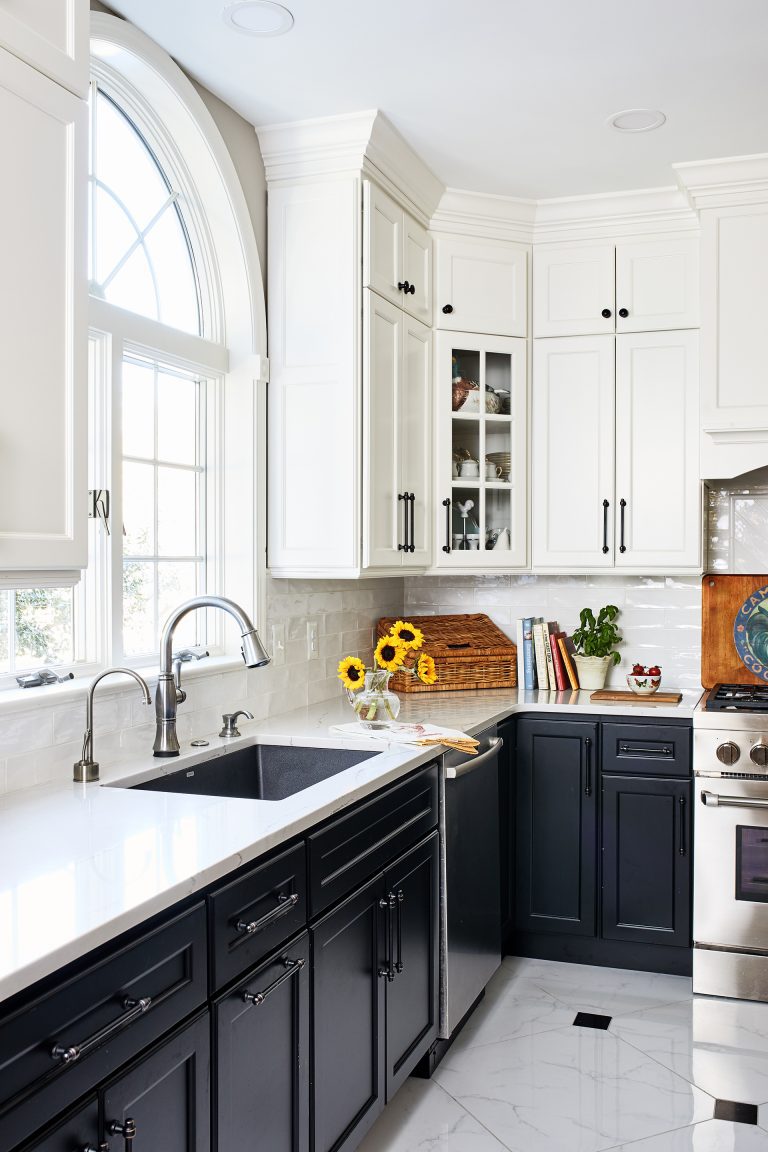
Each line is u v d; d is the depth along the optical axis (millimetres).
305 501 3121
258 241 3127
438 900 2787
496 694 3797
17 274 1562
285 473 3141
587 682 3893
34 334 1596
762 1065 2814
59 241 1651
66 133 1671
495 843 3246
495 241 3727
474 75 2754
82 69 1699
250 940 1764
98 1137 1354
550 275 3773
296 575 3141
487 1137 2453
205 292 3031
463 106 2945
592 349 3730
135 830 1793
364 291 3066
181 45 2596
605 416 3719
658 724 3441
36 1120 1240
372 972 2318
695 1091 2674
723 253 3457
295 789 2742
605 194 3633
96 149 2586
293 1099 1930
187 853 1647
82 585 2473
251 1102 1762
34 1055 1240
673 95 2877
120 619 2545
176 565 2928
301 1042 1954
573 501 3760
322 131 3043
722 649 3896
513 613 4191
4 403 1536
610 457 3719
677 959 3465
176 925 1542
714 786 3295
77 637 2461
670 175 3477
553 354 3771
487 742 3166
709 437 3535
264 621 3129
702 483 3639
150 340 2660
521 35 2539
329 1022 2082
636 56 2652
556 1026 3070
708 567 3918
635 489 3697
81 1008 1327
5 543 1523
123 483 2678
